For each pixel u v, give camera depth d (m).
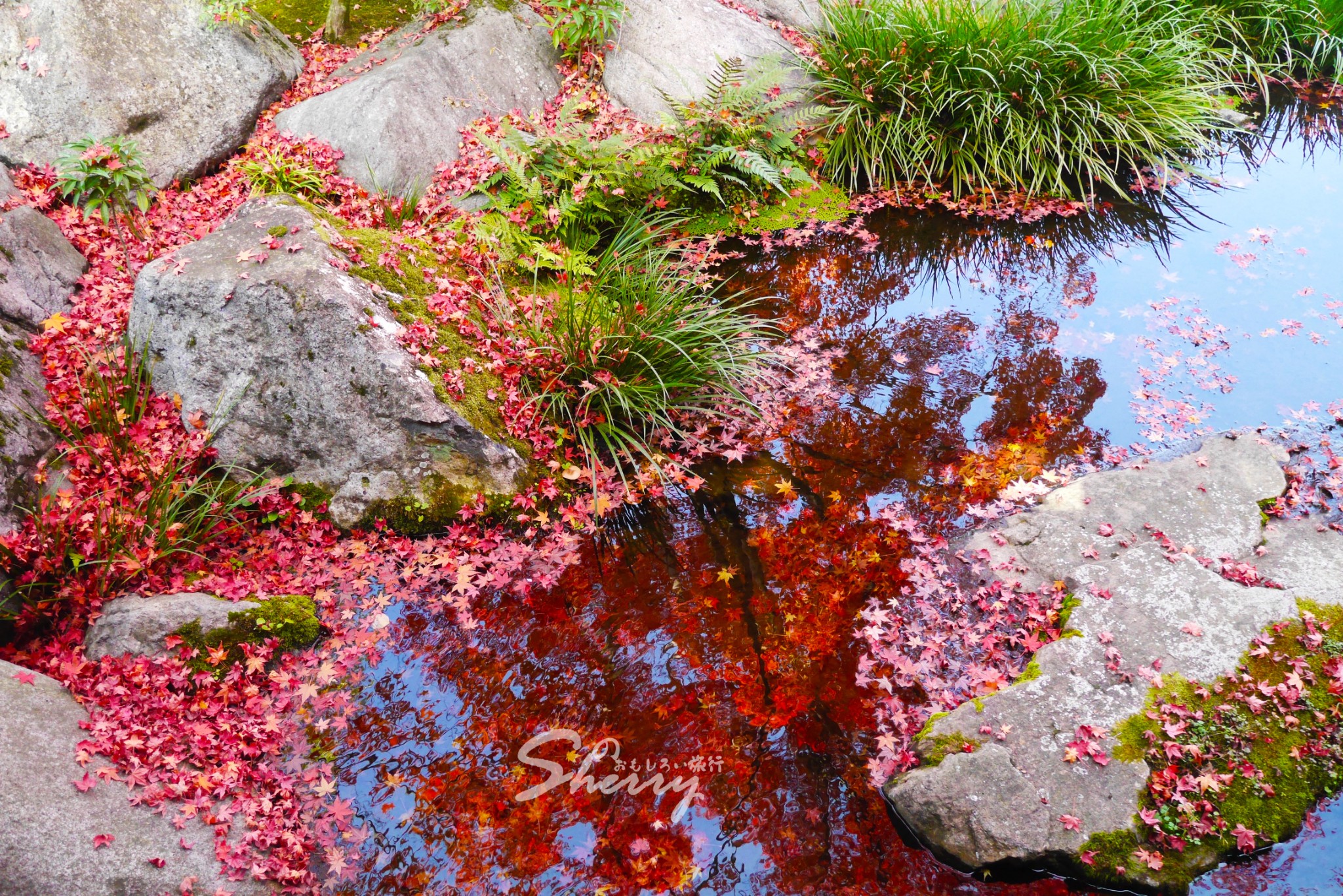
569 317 4.24
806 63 6.75
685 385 4.36
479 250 5.01
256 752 3.02
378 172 5.54
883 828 2.78
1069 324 5.14
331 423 3.92
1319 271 5.36
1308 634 3.07
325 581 3.69
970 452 4.29
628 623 3.53
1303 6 7.25
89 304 4.51
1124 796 2.68
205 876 2.56
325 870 2.69
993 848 2.60
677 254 5.74
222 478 3.91
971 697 3.12
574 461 4.24
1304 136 6.75
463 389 4.05
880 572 3.67
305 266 3.94
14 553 3.35
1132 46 6.38
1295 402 4.39
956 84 6.27
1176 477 3.85
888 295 5.51
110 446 3.82
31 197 5.02
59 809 2.53
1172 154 6.35
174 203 5.45
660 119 6.52
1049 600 3.39
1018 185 6.28
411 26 6.77
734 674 3.29
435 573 3.75
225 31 5.94
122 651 3.21
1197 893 2.52
